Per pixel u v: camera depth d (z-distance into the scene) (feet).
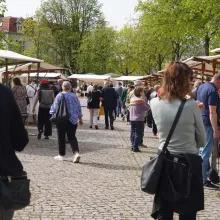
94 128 64.08
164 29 95.25
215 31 82.02
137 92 40.93
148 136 55.31
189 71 13.29
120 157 37.11
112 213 19.83
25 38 214.07
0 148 10.62
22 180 10.89
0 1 86.43
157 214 13.16
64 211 19.95
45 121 48.26
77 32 211.82
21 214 19.24
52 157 35.91
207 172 25.39
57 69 75.82
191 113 12.94
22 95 46.16
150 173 12.80
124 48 207.00
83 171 30.09
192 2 79.51
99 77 146.72
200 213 20.15
